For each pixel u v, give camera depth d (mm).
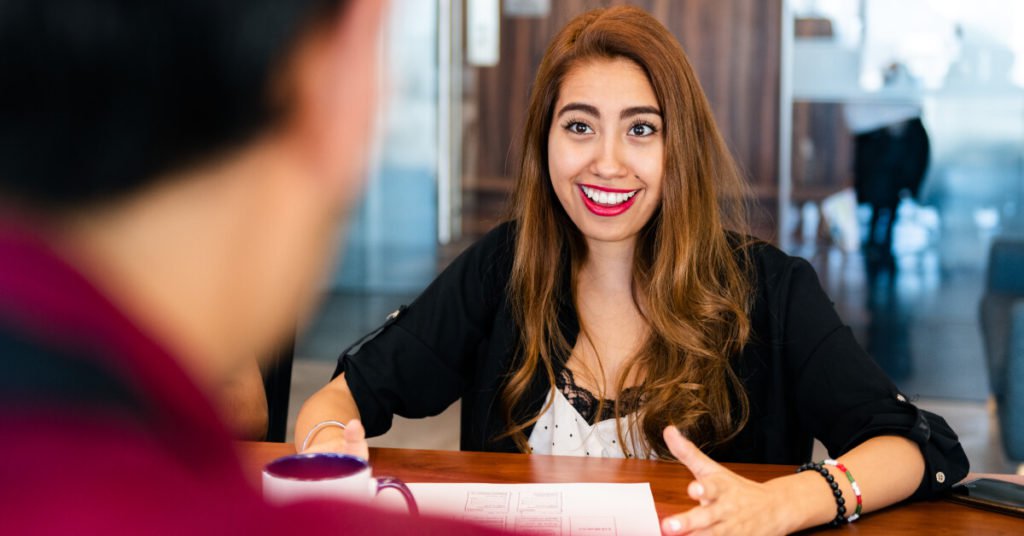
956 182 4598
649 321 1695
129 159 224
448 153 5277
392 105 261
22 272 212
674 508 1269
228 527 221
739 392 1666
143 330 224
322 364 5039
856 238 4730
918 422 1375
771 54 4734
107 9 219
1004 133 4523
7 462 202
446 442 3779
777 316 1678
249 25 233
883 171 4668
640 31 1619
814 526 1251
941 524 1265
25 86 216
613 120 1606
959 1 4492
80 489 205
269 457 1489
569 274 1737
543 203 1722
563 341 1713
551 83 1659
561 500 1284
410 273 5398
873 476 1287
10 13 215
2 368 205
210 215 239
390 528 244
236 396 1680
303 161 251
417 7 5164
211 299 244
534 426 1712
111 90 221
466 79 5207
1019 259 4367
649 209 1650
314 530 232
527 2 5105
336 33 246
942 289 4660
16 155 218
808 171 4754
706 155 1656
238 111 235
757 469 1449
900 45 4586
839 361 1567
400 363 1722
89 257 226
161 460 219
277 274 254
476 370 1816
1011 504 1300
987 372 4465
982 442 3879
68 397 210
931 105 4582
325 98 249
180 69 227
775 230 4801
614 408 1679
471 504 1272
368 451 1502
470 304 1795
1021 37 4449
